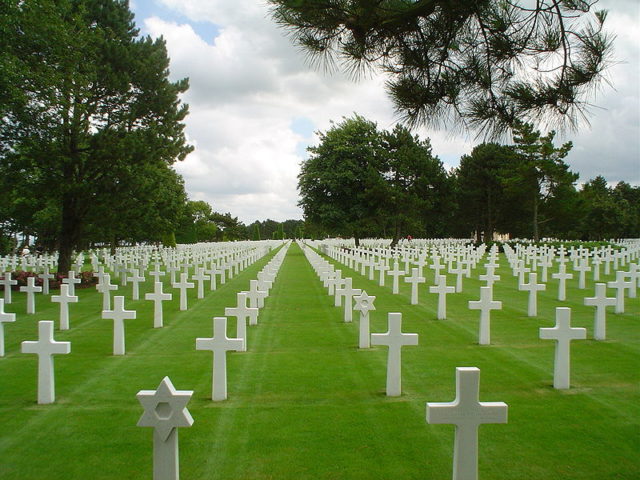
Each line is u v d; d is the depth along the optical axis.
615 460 4.92
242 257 28.08
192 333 11.09
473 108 5.01
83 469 4.86
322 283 21.11
